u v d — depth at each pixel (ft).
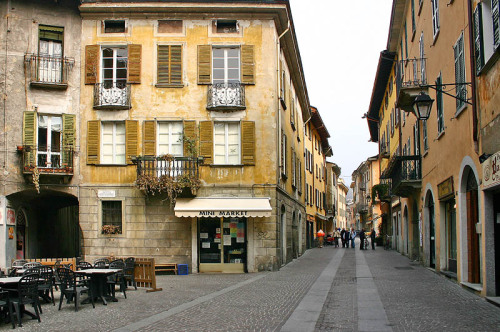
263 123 70.59
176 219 69.36
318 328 30.32
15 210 69.41
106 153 70.49
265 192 69.72
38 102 68.54
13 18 69.10
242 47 71.56
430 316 33.55
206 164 69.97
